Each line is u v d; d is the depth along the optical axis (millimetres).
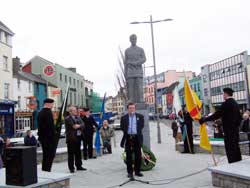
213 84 69250
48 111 9094
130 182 8656
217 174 7445
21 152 6336
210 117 9031
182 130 15039
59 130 9969
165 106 93875
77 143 10578
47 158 9023
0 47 38312
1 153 11953
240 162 7992
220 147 13430
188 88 9930
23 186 6301
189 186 7898
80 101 72812
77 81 70938
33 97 44906
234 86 61312
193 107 9734
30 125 45562
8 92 40000
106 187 8211
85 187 8289
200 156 13172
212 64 69562
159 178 9047
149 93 111062
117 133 39688
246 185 6582
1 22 39719
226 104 8172
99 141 15047
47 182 6730
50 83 54938
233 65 61469
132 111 9312
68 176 7332
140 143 9344
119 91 53062
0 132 34188
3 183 6621
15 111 41719
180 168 10477
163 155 13977
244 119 14516
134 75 12828
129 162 9094
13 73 45031
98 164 12203
